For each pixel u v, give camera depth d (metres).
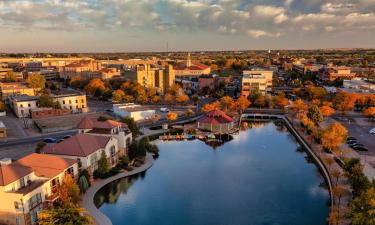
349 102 151.88
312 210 67.62
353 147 100.75
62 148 77.94
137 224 62.41
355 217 47.66
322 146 103.50
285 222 62.97
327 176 80.94
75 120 143.25
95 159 80.06
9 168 58.88
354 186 62.62
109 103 199.62
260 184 81.62
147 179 84.44
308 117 136.38
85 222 51.53
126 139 94.81
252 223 62.84
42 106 157.50
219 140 122.81
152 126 139.75
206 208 69.00
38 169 64.62
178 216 65.56
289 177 86.12
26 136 117.94
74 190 63.69
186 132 131.75
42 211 55.31
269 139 127.00
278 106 181.62
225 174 88.44
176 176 86.75
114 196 74.38
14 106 158.00
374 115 140.38
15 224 56.25
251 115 168.50
